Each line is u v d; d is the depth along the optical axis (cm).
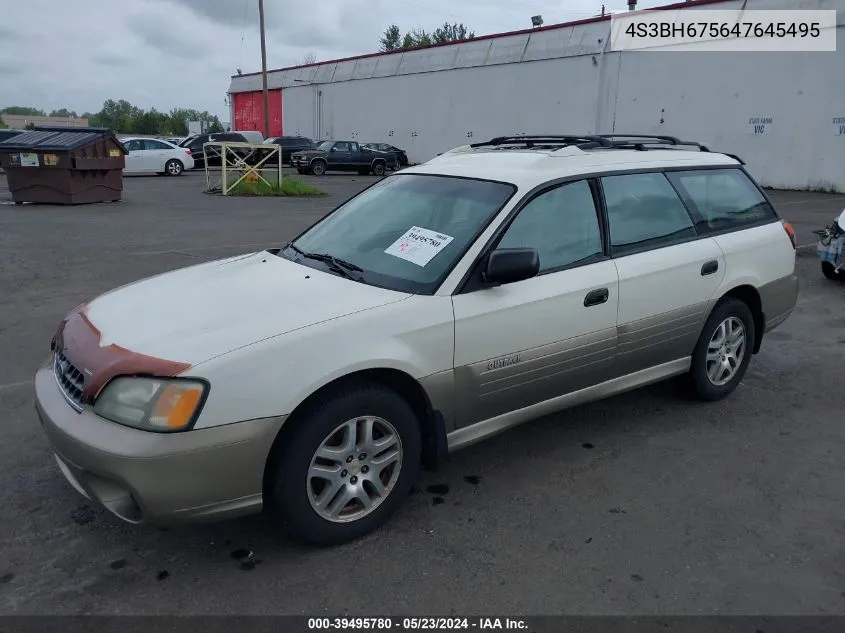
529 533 327
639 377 431
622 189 418
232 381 275
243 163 2158
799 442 428
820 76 2155
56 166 1583
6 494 354
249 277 365
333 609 274
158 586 286
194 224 1341
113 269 886
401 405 321
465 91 3459
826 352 605
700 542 321
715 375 480
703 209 463
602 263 394
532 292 359
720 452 413
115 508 277
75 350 304
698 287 441
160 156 2803
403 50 3819
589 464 397
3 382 501
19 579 289
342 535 313
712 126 2453
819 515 346
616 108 2753
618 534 327
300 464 294
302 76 4631
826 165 2183
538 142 478
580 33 2866
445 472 387
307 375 289
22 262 920
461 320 333
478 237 351
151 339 292
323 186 2506
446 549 314
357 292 333
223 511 282
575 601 280
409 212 395
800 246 1155
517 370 359
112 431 270
